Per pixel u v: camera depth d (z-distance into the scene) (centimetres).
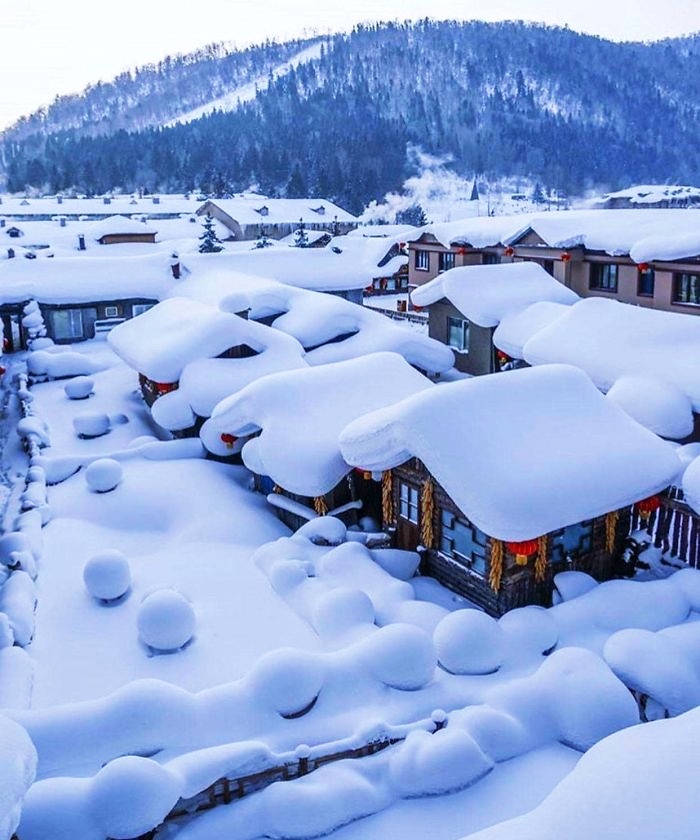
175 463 2286
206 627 1376
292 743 1012
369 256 6156
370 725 1008
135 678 1231
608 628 1263
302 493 1744
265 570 1608
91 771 963
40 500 1975
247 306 2953
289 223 8731
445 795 942
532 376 1535
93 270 3922
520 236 3475
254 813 909
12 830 572
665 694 1054
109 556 1489
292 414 1883
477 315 3022
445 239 4031
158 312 3075
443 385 1488
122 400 3061
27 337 3862
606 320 2428
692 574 1395
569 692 1033
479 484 1295
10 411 2945
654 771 584
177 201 10488
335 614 1314
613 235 3089
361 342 2945
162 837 900
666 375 2081
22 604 1371
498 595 1391
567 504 1301
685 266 2797
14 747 621
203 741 1005
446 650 1157
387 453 1500
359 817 916
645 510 1478
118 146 18600
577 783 605
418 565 1577
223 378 2500
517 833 576
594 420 1492
